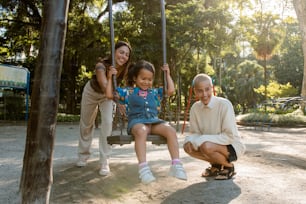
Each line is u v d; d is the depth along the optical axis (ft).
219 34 46.55
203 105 12.59
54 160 17.89
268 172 14.19
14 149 23.06
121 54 13.25
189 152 12.76
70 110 79.10
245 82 120.06
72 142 27.99
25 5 67.26
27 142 9.09
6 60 79.87
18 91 63.21
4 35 74.43
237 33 48.03
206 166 15.49
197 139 12.30
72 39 66.80
